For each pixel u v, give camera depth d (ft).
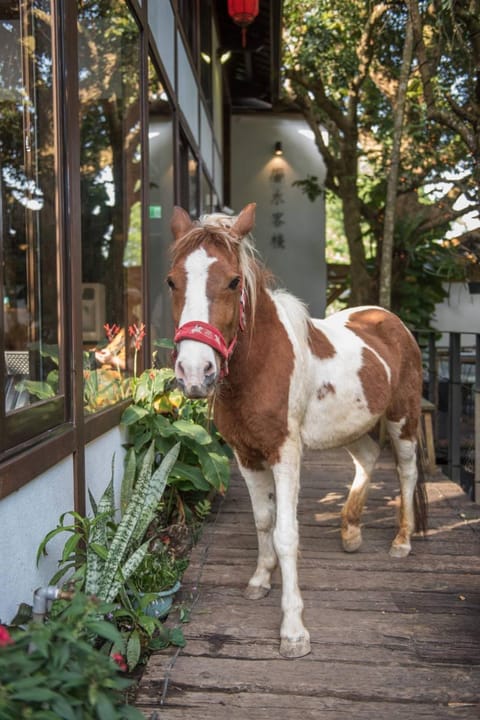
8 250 6.31
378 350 9.57
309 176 36.11
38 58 7.34
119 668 4.32
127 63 11.29
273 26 21.84
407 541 9.85
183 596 8.31
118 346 10.41
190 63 19.84
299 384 7.56
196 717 5.77
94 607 4.36
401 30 25.23
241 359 7.00
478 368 12.49
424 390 20.53
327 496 13.21
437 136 24.59
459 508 12.23
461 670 6.51
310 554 9.82
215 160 29.63
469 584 8.68
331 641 7.12
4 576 5.50
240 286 6.44
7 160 7.07
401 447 10.10
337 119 29.50
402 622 7.57
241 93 37.24
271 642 7.12
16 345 6.24
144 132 12.30
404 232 27.63
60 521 6.33
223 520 11.69
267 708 5.90
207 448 11.02
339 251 66.03
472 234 23.03
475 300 33.58
